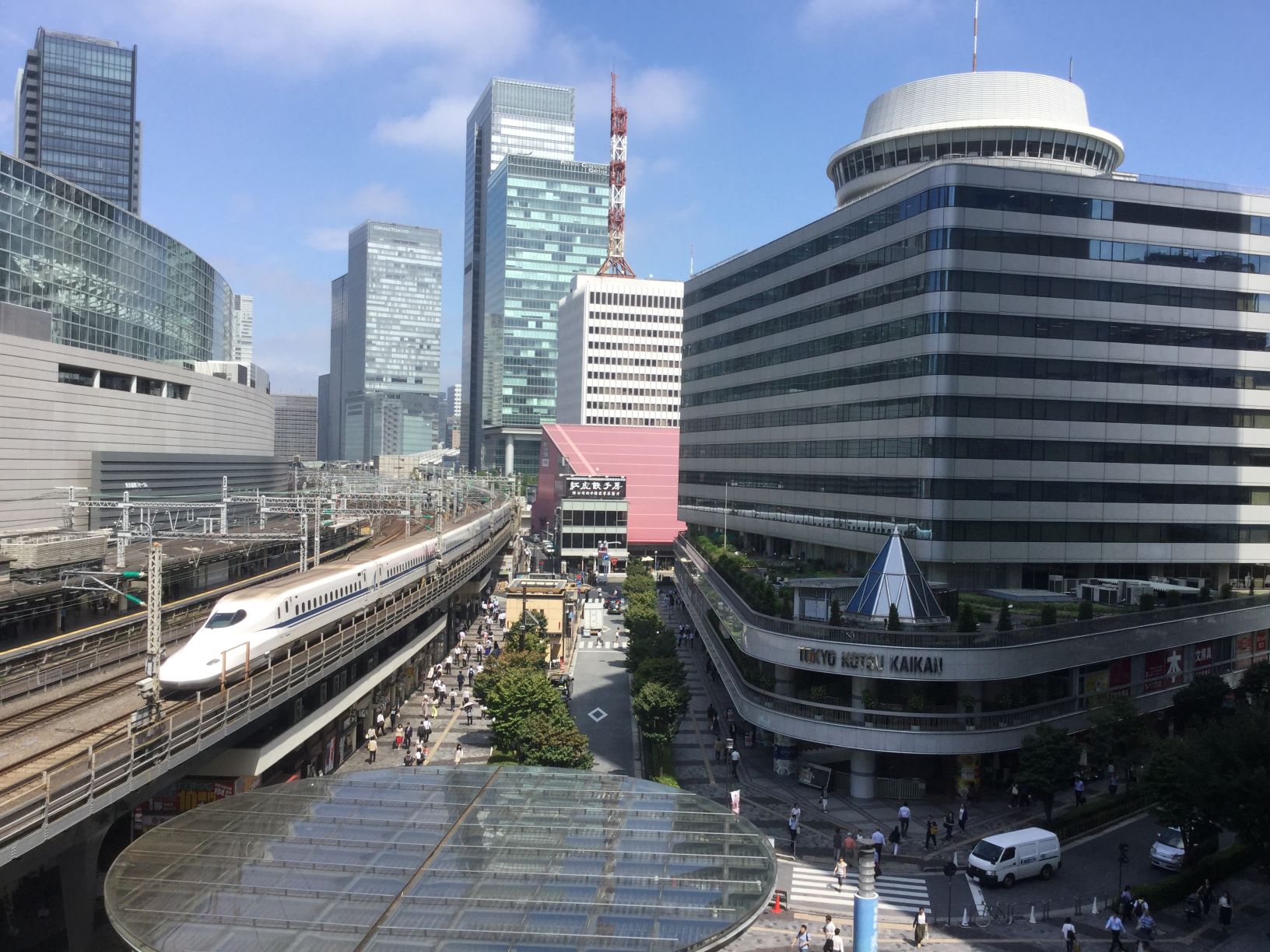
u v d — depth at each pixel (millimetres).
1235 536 82188
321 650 48031
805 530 95312
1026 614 64375
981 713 54469
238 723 38906
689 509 128875
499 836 30938
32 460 90625
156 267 139375
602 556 158875
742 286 111312
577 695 80312
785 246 100250
